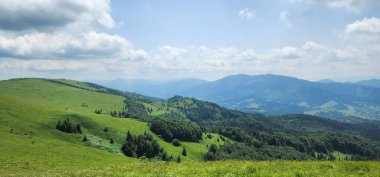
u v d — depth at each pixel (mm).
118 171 26062
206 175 22422
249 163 26938
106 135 183125
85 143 158875
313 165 25422
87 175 25531
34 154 82000
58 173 30531
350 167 24422
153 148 187375
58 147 104000
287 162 27531
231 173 22453
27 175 33500
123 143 171750
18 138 105500
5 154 71375
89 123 188875
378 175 21344
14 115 157625
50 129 158875
